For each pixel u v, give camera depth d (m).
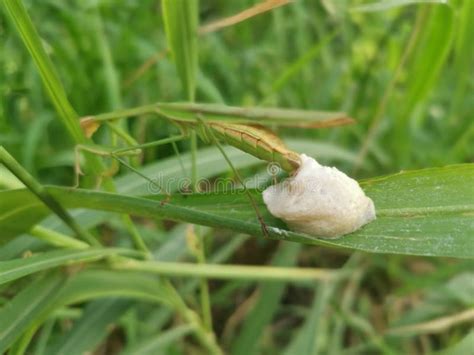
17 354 0.11
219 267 0.14
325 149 0.19
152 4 0.24
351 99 0.22
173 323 0.19
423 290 0.18
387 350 0.16
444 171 0.09
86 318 0.14
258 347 0.17
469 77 0.22
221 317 0.19
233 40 0.25
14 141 0.18
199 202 0.10
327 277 0.17
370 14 0.22
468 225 0.09
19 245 0.13
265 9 0.12
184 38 0.13
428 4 0.16
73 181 0.20
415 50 0.18
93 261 0.12
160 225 0.19
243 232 0.09
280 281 0.16
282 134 0.22
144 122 0.19
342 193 0.09
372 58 0.21
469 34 0.17
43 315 0.12
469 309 0.17
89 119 0.11
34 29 0.10
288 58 0.25
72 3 0.20
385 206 0.09
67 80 0.20
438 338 0.17
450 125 0.21
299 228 0.09
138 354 0.14
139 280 0.13
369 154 0.21
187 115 0.10
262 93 0.23
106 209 0.10
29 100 0.20
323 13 0.24
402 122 0.19
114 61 0.21
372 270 0.19
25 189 0.10
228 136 0.10
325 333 0.17
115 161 0.11
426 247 0.09
